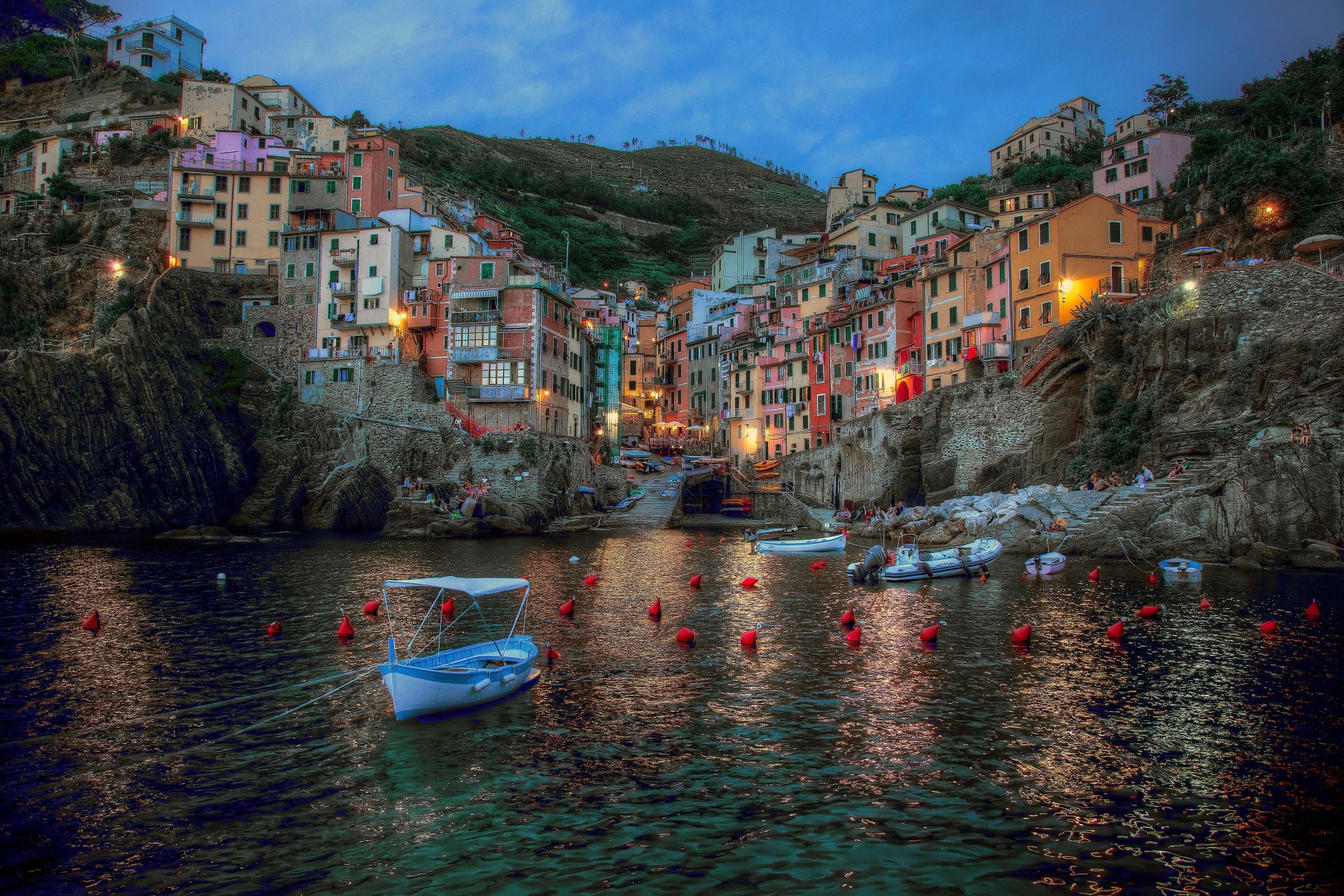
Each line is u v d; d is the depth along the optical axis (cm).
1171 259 6366
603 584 4312
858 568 4388
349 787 1662
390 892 1269
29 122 11681
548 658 2669
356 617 3309
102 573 4372
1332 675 2397
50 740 1917
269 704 2184
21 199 9856
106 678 2408
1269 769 1720
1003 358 6988
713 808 1548
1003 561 4941
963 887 1273
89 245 8988
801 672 2495
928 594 3938
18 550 5319
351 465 7756
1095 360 5684
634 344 14462
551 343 8950
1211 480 4594
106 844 1430
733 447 11812
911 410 7294
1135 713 2081
